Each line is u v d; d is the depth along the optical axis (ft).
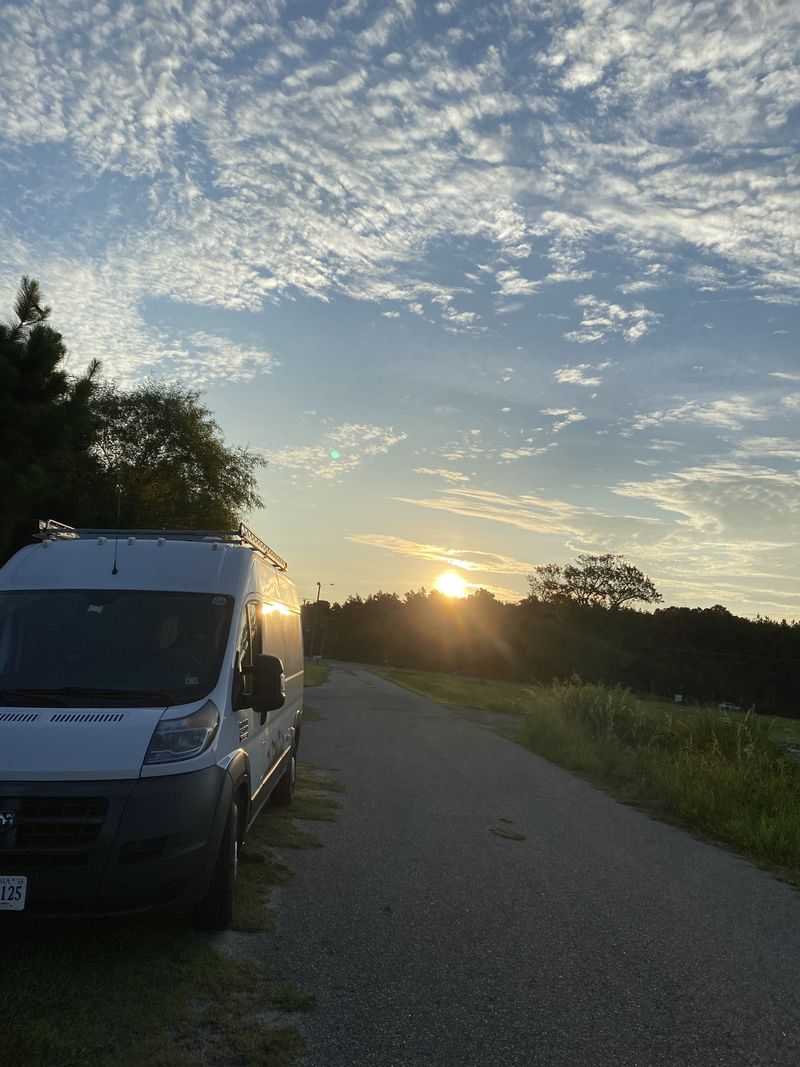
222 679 19.10
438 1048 13.33
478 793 38.78
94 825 15.49
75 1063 11.85
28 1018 13.09
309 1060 12.62
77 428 53.16
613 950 18.48
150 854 15.67
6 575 21.20
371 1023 14.01
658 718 63.26
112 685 18.43
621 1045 13.93
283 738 29.50
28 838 15.34
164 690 18.45
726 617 303.48
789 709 229.86
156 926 17.85
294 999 14.47
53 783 15.58
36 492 51.34
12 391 50.75
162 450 110.93
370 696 117.70
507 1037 13.89
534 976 16.61
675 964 17.92
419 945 17.87
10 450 50.98
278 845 25.76
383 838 27.76
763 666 237.04
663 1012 15.38
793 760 50.49
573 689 71.26
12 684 18.31
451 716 90.48
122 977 14.94
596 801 39.60
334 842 26.73
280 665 20.53
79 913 15.28
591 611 331.16
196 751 16.96
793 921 22.03
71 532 24.73
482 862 25.43
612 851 28.68
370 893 21.40
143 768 16.11
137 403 110.32
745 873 27.32
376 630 431.84
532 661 309.22
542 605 358.23
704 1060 13.64
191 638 19.83
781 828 32.07
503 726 83.30
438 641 379.96
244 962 16.12
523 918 20.25
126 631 19.75
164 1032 13.01
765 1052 14.07
